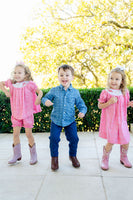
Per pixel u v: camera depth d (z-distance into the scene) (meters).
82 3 8.76
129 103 2.67
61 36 8.74
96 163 2.73
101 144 3.66
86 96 4.68
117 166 2.62
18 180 2.23
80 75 10.01
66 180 2.22
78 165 2.57
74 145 2.58
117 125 2.54
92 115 4.75
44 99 2.58
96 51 8.88
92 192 1.96
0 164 2.71
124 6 8.27
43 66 8.74
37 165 2.67
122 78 2.62
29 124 2.69
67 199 1.85
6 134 4.68
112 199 1.85
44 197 1.89
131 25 8.10
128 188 2.04
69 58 8.66
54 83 8.55
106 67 8.65
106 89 2.65
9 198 1.88
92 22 8.23
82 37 8.49
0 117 4.73
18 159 2.79
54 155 2.51
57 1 9.26
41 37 8.75
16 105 2.69
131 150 3.25
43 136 4.39
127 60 8.49
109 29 8.16
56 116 2.59
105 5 8.27
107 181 2.19
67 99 2.58
